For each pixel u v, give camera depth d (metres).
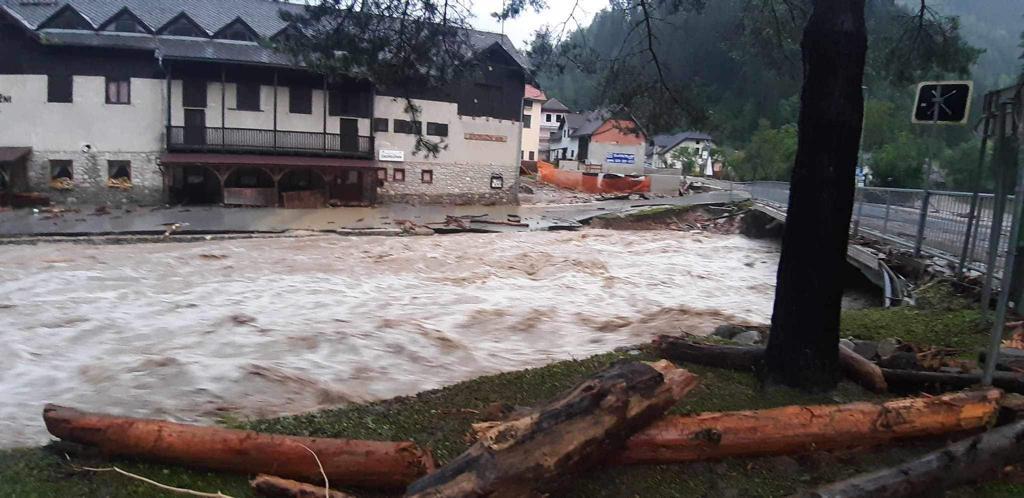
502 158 40.22
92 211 29.45
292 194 33.44
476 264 19.81
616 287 17.06
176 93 32.56
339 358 9.62
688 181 55.06
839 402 5.06
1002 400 4.68
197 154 32.94
